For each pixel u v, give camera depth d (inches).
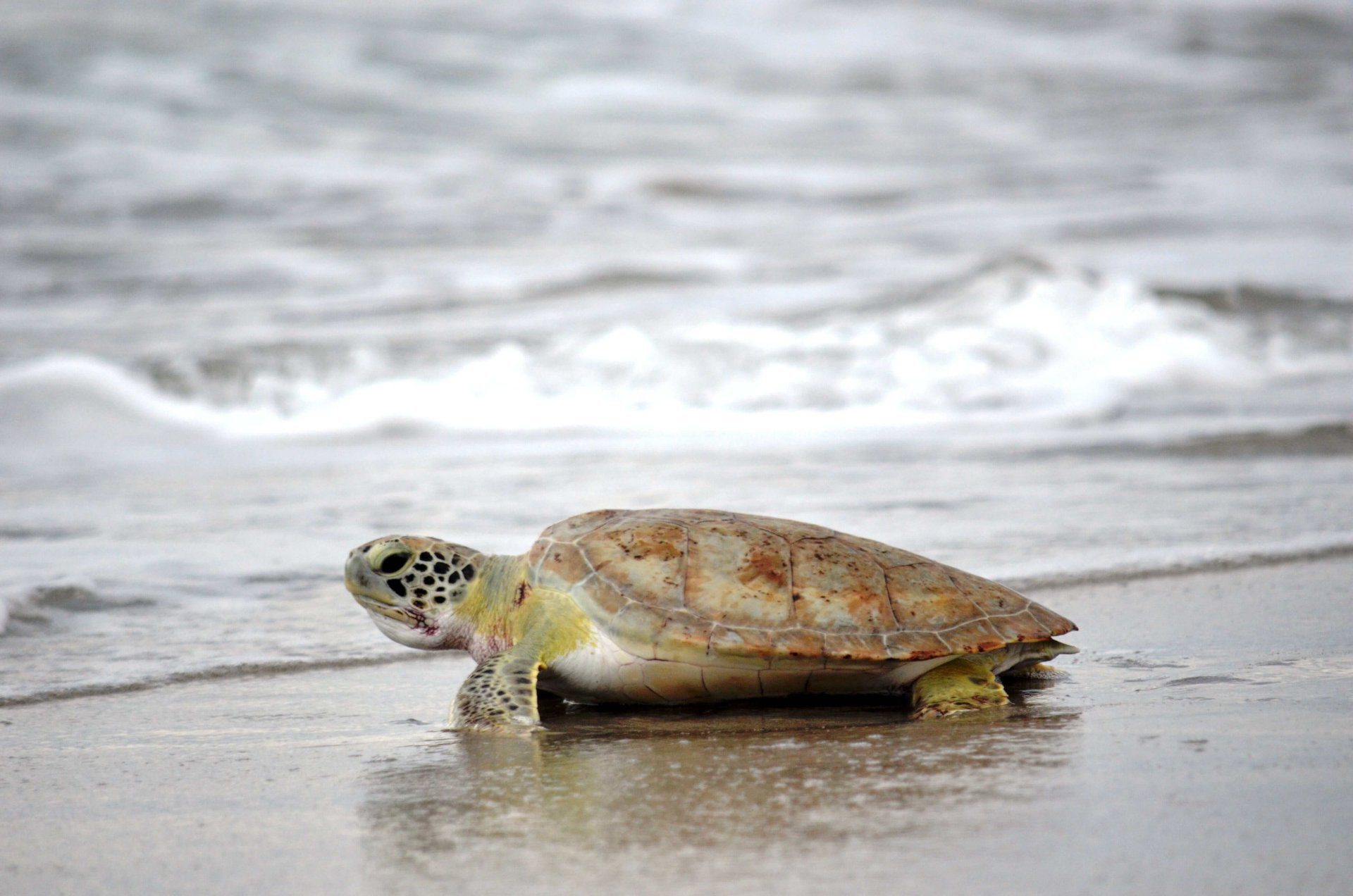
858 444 1515.7
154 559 961.5
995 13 6215.6
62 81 4274.1
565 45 5305.1
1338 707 584.4
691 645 598.9
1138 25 6171.3
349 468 1407.5
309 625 808.3
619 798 483.8
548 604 636.1
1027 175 3924.7
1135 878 382.3
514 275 2721.5
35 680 690.8
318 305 2452.0
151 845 448.8
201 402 1791.3
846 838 427.5
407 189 3565.5
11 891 406.3
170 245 2945.4
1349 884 372.8
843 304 2256.4
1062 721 576.4
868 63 5492.1
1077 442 1482.5
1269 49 5890.8
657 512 678.5
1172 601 820.0
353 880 407.8
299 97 4431.6
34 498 1245.1
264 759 558.9
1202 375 1924.2
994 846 414.6
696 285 2591.0
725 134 4517.7
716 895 380.2
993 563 906.1
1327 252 2711.6
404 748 572.4
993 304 2149.4
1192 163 3996.1
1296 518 1059.3
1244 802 449.1
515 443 1588.3
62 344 2044.8
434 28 5300.2
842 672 616.7
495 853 426.6
